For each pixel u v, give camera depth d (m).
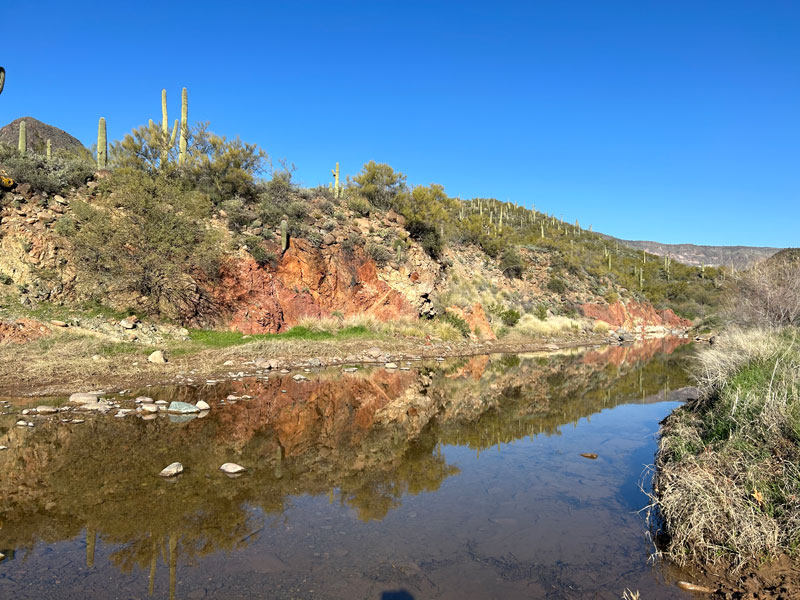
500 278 41.38
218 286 19.89
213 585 4.07
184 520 5.38
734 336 13.98
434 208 32.84
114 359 13.86
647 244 151.00
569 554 4.81
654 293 63.19
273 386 13.57
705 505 4.91
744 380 8.51
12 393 10.70
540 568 4.51
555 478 7.18
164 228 17.78
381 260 26.44
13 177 18.34
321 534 5.13
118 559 4.50
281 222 23.02
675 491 5.42
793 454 5.50
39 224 17.44
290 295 21.89
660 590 4.15
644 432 10.18
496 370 19.42
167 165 23.19
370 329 23.64
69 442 7.94
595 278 53.06
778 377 7.94
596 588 4.18
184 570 4.31
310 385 14.05
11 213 17.25
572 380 17.55
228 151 24.69
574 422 11.07
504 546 4.96
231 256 20.58
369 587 4.11
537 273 47.22
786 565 4.27
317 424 10.11
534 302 40.91
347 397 12.84
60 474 6.62
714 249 142.88
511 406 12.78
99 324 15.78
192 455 7.65
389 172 33.44
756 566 4.35
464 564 4.56
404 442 9.08
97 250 17.00
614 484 6.96
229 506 5.80
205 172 24.50
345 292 24.19
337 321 22.83
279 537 5.03
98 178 20.73
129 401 10.81
